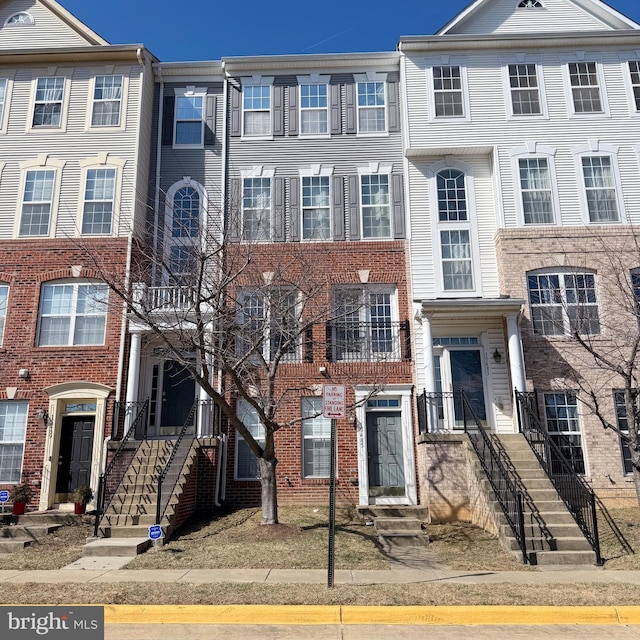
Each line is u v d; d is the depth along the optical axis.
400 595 7.47
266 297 12.38
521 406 14.07
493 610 6.95
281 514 13.19
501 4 17.98
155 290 14.52
